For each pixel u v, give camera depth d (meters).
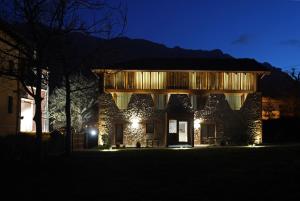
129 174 16.22
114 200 10.68
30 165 18.47
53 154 26.23
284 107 51.22
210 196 11.20
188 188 12.55
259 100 38.88
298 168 17.31
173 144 38.00
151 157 24.09
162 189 12.39
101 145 37.91
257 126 38.75
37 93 18.86
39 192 11.86
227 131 38.56
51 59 21.12
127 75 38.38
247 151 27.53
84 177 15.27
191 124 37.91
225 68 38.44
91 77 48.91
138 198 10.95
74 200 10.68
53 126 44.84
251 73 38.69
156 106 38.31
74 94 45.84
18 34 19.92
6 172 16.38
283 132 42.75
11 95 29.55
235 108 38.75
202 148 32.56
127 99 38.38
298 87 49.19
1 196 11.20
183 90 38.25
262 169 17.30
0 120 27.50
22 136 25.73
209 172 16.67
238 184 13.23
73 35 22.09
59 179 14.67
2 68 19.17
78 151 30.41
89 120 47.66
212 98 38.62
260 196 11.14
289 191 11.86
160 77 38.38
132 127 38.22
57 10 19.08
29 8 18.20
